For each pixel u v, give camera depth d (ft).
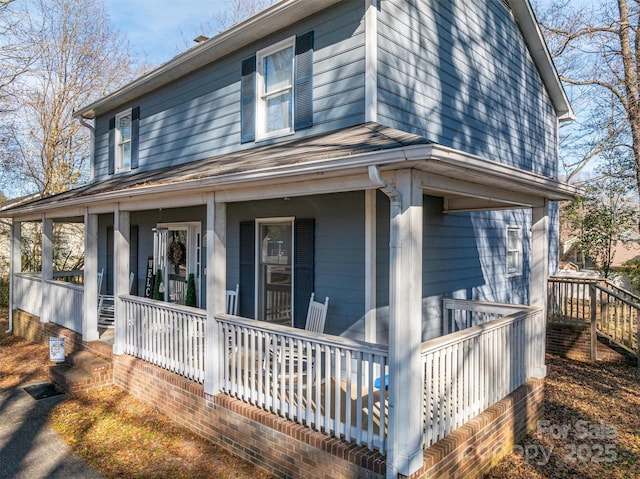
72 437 17.83
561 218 66.28
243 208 25.17
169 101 30.66
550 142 38.78
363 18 19.29
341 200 20.12
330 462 13.05
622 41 40.19
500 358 16.84
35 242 61.11
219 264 17.78
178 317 19.77
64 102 63.05
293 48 22.30
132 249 36.27
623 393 22.97
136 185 20.49
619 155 48.14
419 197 11.92
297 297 21.86
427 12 22.63
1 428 18.66
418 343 11.81
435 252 22.75
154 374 20.48
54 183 62.08
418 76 21.68
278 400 16.10
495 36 29.63
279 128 23.62
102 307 33.65
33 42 48.16
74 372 23.61
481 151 27.35
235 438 16.28
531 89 35.04
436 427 12.99
